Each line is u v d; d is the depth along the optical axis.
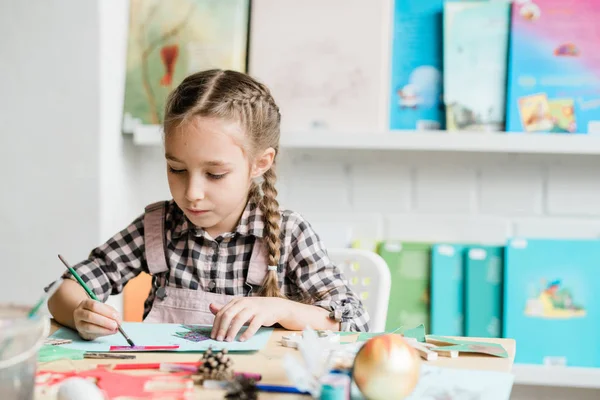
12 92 1.81
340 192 1.96
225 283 1.23
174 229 1.26
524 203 1.91
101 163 1.80
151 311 1.22
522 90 1.81
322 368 0.72
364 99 1.83
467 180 1.93
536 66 1.81
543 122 1.80
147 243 1.27
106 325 0.91
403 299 1.86
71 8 1.79
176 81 1.90
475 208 1.93
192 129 1.10
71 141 1.80
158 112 1.90
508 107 1.80
